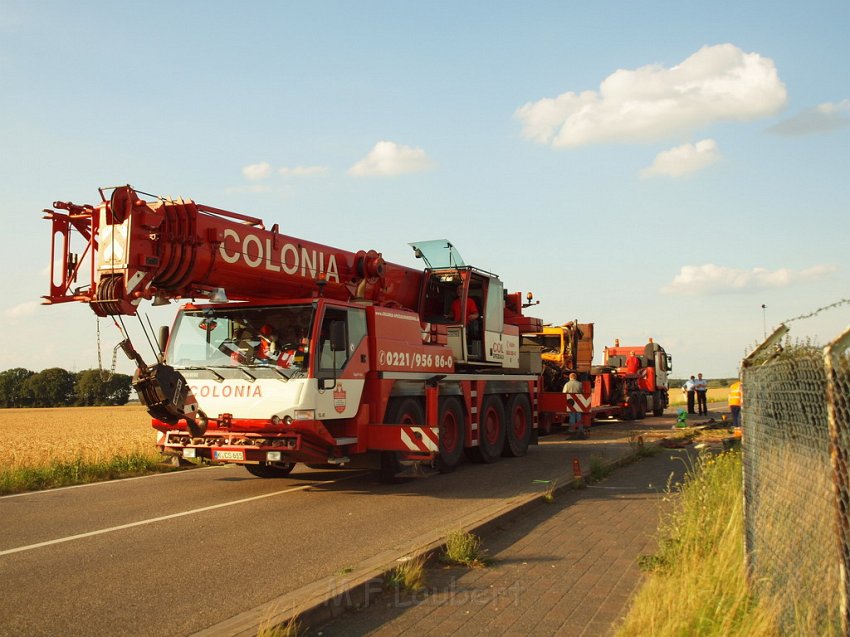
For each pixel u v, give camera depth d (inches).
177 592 238.8
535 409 693.9
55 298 380.8
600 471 489.1
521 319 754.8
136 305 379.2
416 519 357.1
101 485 491.2
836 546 137.6
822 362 154.9
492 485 469.7
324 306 433.7
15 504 415.8
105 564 277.1
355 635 195.2
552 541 300.0
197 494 445.7
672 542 261.0
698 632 172.4
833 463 136.9
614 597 223.0
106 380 397.7
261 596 232.5
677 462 565.9
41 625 209.0
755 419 221.8
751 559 218.5
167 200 404.2
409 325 514.9
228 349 436.8
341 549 294.8
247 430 421.7
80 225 389.1
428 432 452.4
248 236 437.7
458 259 608.4
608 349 1370.6
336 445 431.5
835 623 146.3
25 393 3179.1
